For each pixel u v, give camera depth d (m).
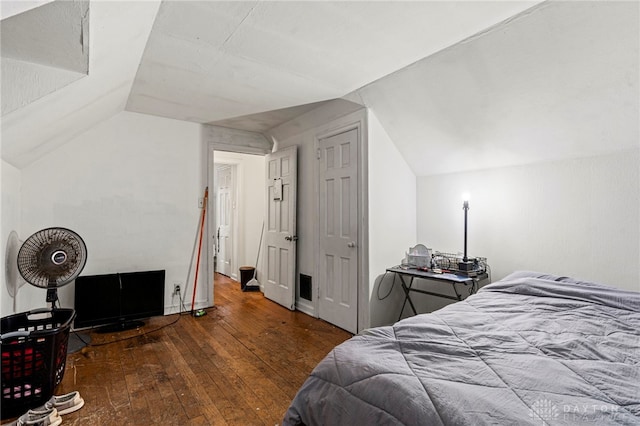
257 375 2.24
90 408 1.83
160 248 3.53
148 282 3.28
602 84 1.87
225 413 1.81
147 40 1.94
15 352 1.75
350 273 3.10
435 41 1.95
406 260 3.11
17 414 1.76
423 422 0.85
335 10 1.64
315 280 3.54
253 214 5.16
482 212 2.90
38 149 2.50
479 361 1.11
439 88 2.41
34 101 1.48
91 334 2.97
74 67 1.52
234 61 2.22
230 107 3.22
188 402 1.91
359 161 3.00
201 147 3.82
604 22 1.60
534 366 1.06
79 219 3.09
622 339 1.29
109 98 2.54
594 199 2.28
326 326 3.25
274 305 4.00
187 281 3.71
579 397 0.88
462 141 2.75
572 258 2.38
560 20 1.67
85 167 3.12
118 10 1.28
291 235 3.80
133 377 2.19
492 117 2.41
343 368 1.15
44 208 2.91
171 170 3.61
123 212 3.32
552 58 1.86
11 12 0.63
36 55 1.41
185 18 1.71
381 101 2.79
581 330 1.39
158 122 3.53
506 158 2.68
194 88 2.72
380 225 3.03
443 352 1.19
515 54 1.94
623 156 2.15
